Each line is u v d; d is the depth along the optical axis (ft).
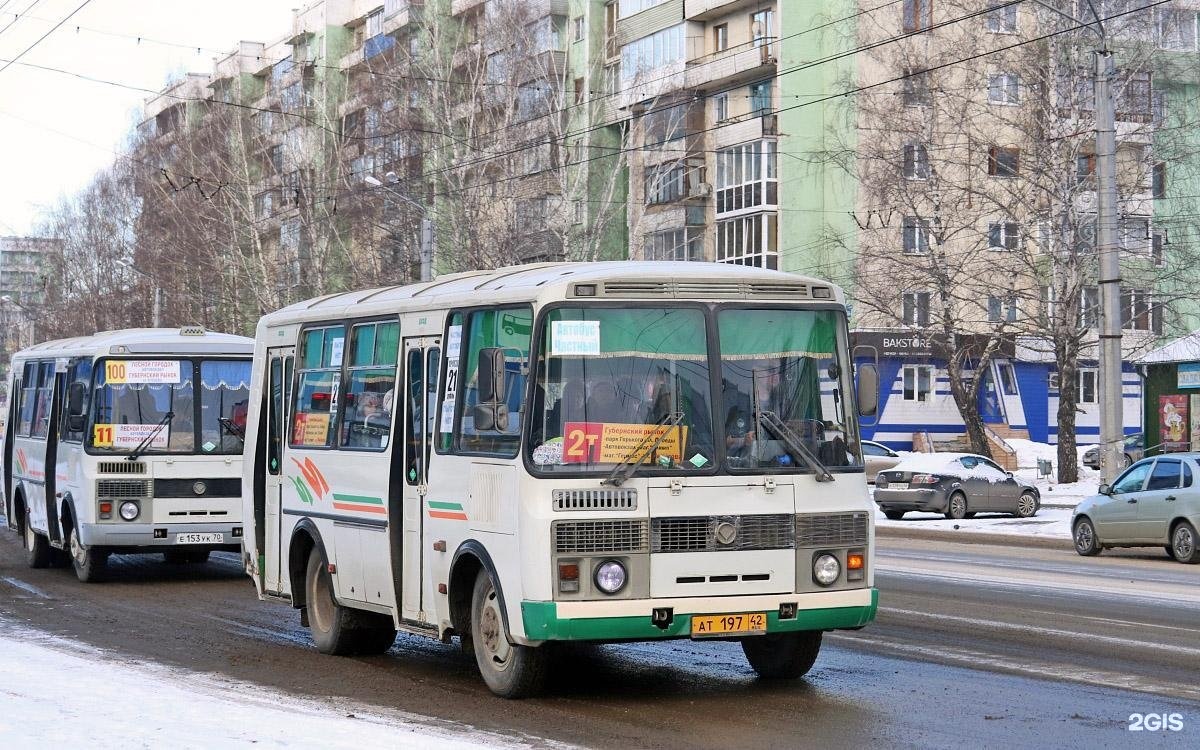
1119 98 134.21
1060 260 136.26
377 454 38.58
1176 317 140.05
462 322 35.09
